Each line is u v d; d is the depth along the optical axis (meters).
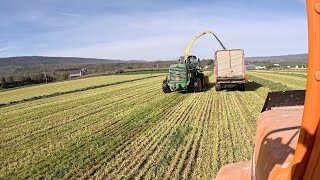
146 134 13.70
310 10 1.50
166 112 18.81
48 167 10.42
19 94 41.97
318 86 1.54
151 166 9.69
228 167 4.04
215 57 27.08
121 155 10.98
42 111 23.53
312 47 1.51
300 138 1.65
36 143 13.80
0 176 9.95
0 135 16.09
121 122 16.77
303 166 1.64
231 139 11.90
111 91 35.00
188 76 27.30
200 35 29.56
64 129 16.20
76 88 43.78
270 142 2.66
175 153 10.70
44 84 59.72
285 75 49.97
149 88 35.31
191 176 8.68
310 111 1.58
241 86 27.41
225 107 19.25
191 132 13.41
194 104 21.20
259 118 3.83
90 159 10.77
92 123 17.17
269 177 2.18
